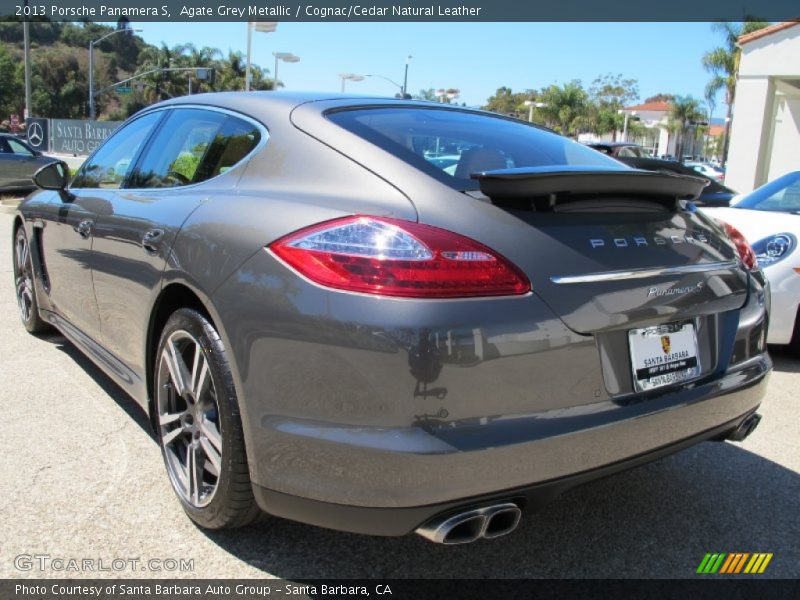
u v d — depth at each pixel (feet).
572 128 204.74
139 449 10.08
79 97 306.14
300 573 7.48
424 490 6.00
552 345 6.33
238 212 7.45
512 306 6.19
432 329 5.94
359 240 6.35
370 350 6.03
